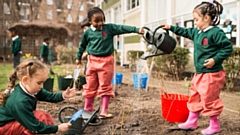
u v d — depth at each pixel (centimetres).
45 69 217
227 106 453
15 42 901
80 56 395
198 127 323
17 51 907
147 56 312
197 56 299
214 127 294
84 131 308
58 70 1098
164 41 297
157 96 539
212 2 291
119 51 1656
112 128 316
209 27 287
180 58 802
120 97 524
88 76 371
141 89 628
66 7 2828
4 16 2239
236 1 693
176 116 326
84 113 319
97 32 362
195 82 303
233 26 710
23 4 2809
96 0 2431
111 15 1873
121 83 734
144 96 536
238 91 619
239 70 609
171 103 325
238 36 691
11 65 1535
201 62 295
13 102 204
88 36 371
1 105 218
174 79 788
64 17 2741
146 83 643
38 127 204
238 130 308
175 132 302
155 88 645
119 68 1398
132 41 1381
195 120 309
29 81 210
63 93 250
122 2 1550
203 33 291
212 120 294
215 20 298
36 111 239
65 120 291
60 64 1602
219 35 278
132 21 1408
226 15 734
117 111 402
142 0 1229
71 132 289
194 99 308
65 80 605
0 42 2125
